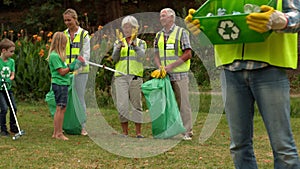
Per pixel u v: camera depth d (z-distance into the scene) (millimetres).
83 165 5074
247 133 3492
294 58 3359
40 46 11516
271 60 3283
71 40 6934
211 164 5133
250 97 3443
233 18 3184
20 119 8531
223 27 3256
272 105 3299
